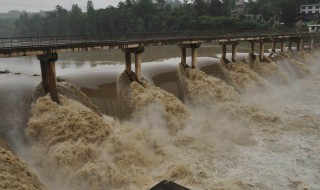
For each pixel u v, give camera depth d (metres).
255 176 26.12
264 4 177.75
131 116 34.12
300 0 169.50
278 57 66.81
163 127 32.72
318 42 109.00
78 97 32.09
